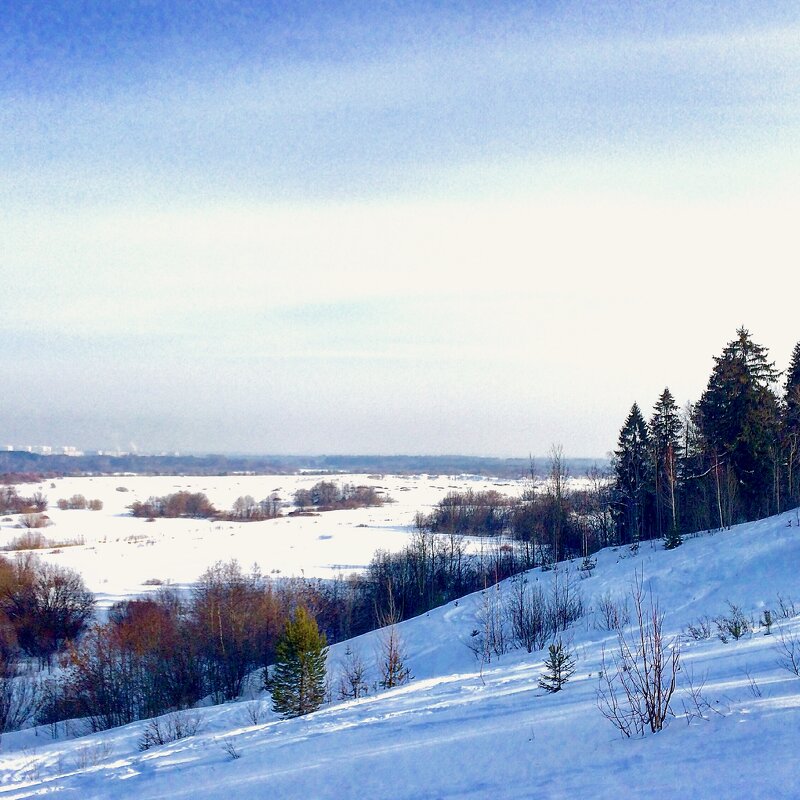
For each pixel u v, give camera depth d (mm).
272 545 100062
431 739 11969
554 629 35156
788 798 6379
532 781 8422
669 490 59938
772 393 54625
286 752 13438
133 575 77375
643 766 8023
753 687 10531
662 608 32375
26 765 20797
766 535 39344
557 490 68000
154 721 27031
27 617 58219
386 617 51750
